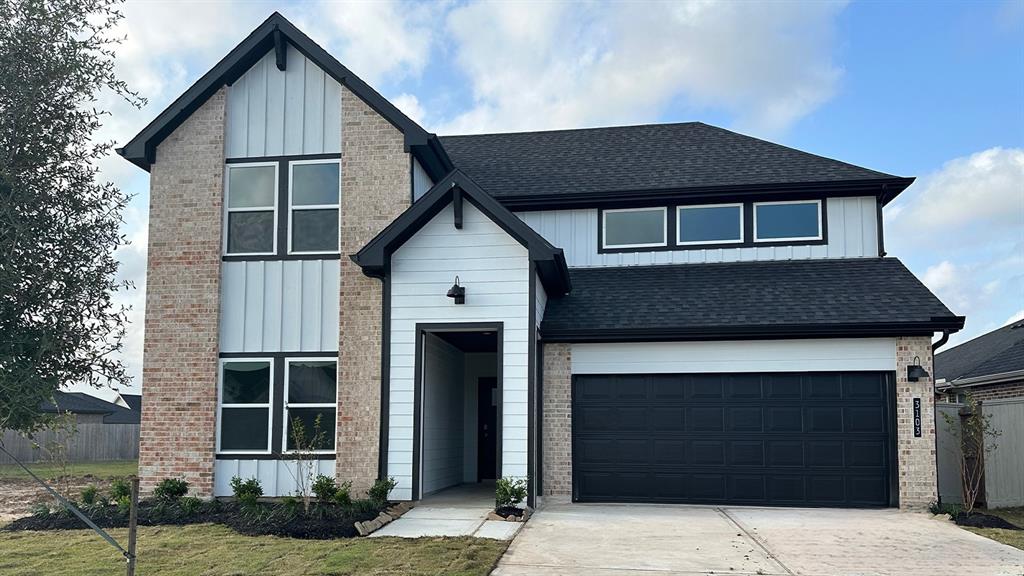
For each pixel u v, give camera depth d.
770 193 16.42
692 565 9.48
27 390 5.73
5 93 5.90
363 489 13.69
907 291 14.71
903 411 13.80
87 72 6.30
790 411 14.22
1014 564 9.66
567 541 10.77
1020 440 15.13
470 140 21.27
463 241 13.78
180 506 12.80
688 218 16.84
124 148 14.68
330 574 9.02
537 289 14.26
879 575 9.14
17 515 13.96
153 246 14.72
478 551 10.02
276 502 13.58
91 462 33.50
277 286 14.52
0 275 5.62
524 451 13.10
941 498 14.71
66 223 6.25
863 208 16.33
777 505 14.05
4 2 5.98
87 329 6.28
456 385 17.53
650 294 15.50
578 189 17.11
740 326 14.12
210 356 14.35
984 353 22.98
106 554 10.06
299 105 14.89
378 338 13.98
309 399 14.20
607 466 14.55
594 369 14.73
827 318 14.01
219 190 14.72
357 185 14.47
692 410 14.48
